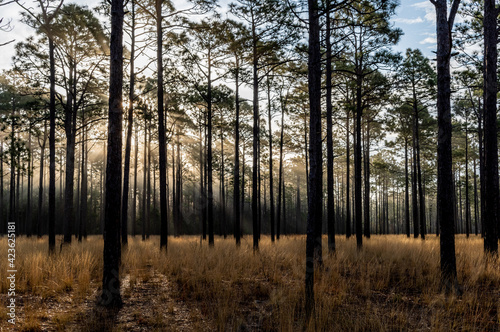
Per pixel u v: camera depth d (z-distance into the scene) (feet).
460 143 93.20
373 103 46.19
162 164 40.34
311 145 18.39
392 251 36.91
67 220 44.91
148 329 16.14
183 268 28.84
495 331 15.94
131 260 31.45
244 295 22.00
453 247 23.02
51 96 37.42
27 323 15.52
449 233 23.11
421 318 17.48
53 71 37.63
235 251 35.63
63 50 41.70
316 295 20.62
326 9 20.12
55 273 24.12
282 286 23.30
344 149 83.71
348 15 36.11
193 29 40.91
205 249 39.22
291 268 30.14
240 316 17.92
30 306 17.88
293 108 55.52
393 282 25.40
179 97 55.88
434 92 55.83
